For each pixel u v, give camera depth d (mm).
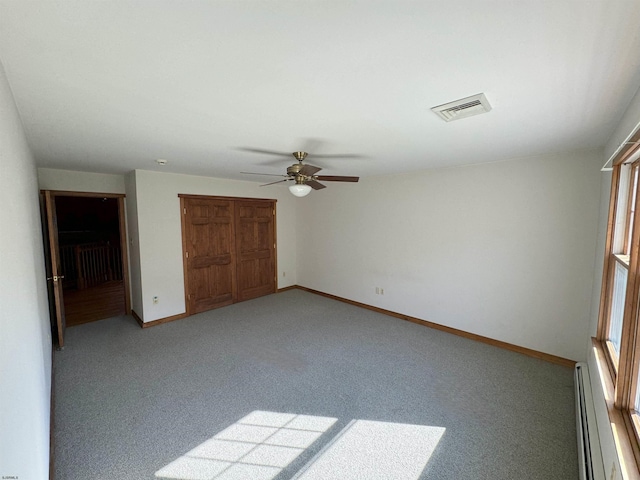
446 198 4035
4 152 1178
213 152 3041
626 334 1621
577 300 3104
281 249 6234
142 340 3859
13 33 1085
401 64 1341
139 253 4227
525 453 2043
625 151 1960
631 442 1394
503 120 2082
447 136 2484
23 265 1510
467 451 2064
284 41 1171
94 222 9008
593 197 2953
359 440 2168
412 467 1940
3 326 923
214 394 2707
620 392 1638
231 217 5348
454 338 3939
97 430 2234
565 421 2352
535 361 3320
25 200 1963
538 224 3309
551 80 1484
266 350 3594
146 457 2000
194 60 1311
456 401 2613
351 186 5234
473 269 3844
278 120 2086
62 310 3865
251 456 2023
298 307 5262
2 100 1205
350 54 1262
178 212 4605
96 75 1431
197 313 4926
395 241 4668
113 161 3520
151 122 2115
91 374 3025
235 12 996
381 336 4012
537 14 1002
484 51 1235
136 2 938
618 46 1174
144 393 2709
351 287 5410
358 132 2363
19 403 1090
